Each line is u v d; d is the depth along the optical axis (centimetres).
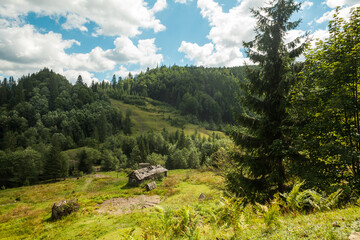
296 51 1092
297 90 968
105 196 3133
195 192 2852
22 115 13575
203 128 16738
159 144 10731
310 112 964
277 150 980
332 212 513
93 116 14888
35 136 11725
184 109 19962
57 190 4244
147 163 7719
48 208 2716
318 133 933
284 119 1058
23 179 7038
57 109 14938
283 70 1052
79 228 1634
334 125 851
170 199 2733
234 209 620
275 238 402
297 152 988
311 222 458
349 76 827
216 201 1627
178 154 7525
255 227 529
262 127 1094
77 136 12581
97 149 10600
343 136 860
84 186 4600
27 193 4019
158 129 15850
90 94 18325
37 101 15012
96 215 2045
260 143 1151
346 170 897
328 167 925
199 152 8681
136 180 4522
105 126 13575
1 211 2866
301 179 983
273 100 1120
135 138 12562
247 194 1091
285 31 1177
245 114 1213
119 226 1498
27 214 2486
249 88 1202
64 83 19362
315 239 360
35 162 7494
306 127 930
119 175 6247
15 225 1970
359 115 844
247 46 1229
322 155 865
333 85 888
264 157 1133
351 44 827
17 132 11719
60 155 7438
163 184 4178
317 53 958
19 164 7094
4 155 7462
